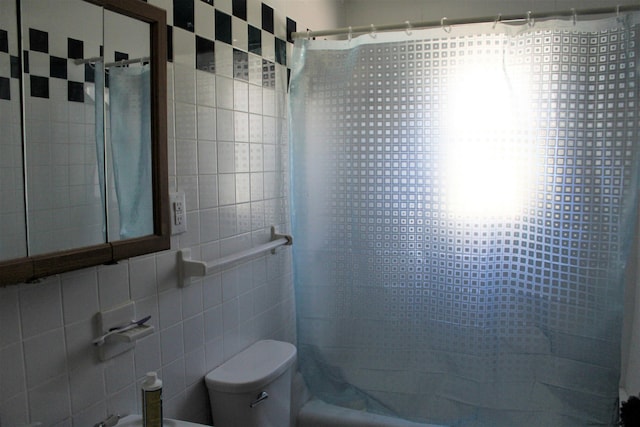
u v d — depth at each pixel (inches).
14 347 39.8
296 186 83.8
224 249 65.8
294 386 85.3
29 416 41.1
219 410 62.4
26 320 40.6
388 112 78.7
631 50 68.7
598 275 73.3
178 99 56.3
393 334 83.4
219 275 65.6
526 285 76.5
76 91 42.4
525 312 77.2
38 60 39.4
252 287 73.5
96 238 44.0
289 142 82.8
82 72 42.8
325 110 81.6
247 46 69.8
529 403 78.1
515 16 71.6
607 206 71.8
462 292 79.0
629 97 69.3
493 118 74.8
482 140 75.5
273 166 78.0
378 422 83.2
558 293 75.3
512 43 73.0
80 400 45.6
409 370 83.4
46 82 40.1
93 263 42.7
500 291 77.7
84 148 43.1
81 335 45.6
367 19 106.4
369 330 84.4
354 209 82.3
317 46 80.9
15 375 39.9
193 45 58.4
